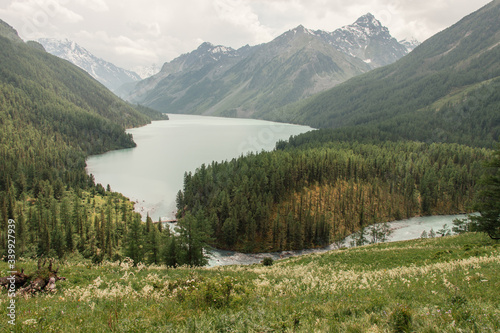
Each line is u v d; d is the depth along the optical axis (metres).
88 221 109.06
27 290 20.80
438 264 29.27
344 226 124.25
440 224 130.12
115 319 14.05
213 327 12.93
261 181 133.88
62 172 189.50
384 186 155.00
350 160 159.00
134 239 67.69
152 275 29.52
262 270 41.00
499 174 43.16
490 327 11.40
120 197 147.12
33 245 86.75
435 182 153.12
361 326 12.32
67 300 18.77
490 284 19.05
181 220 62.12
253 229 108.81
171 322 13.90
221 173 150.25
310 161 149.38
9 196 120.56
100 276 27.19
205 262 61.69
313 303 17.25
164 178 185.75
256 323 13.32
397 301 15.96
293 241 109.75
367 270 35.44
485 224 44.19
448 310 13.37
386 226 122.06
